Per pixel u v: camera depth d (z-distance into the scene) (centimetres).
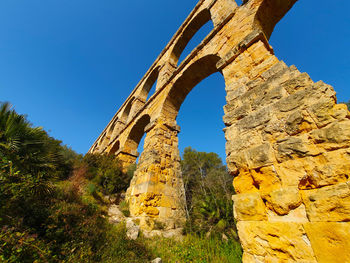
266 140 261
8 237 253
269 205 222
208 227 579
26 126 442
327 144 194
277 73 311
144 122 1220
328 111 208
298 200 195
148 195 623
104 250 372
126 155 1260
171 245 479
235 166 288
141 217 584
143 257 388
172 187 725
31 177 373
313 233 174
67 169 838
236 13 602
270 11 548
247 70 417
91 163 1040
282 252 192
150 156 729
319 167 191
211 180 1166
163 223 599
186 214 697
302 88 257
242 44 457
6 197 307
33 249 266
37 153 444
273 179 227
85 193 689
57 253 302
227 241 489
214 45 666
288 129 239
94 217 482
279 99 279
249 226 230
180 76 858
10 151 380
